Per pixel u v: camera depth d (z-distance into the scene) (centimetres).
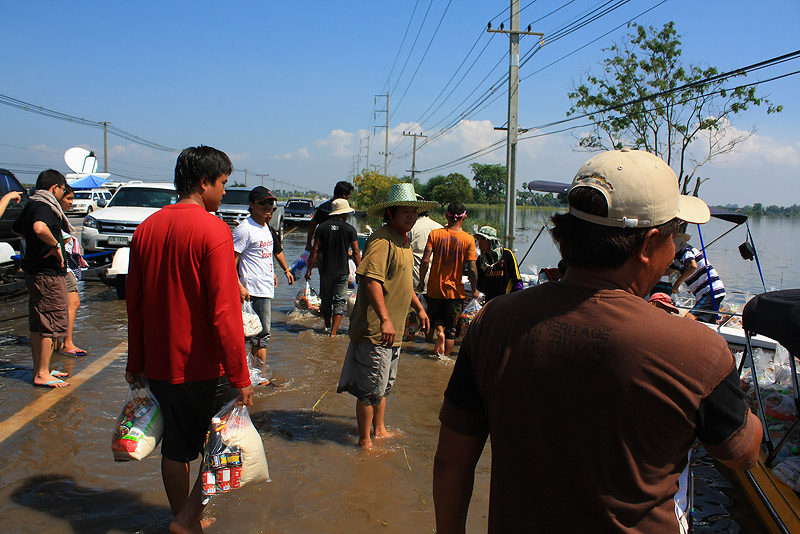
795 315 286
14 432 406
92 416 439
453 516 152
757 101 1438
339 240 732
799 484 309
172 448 279
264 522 309
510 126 1736
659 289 652
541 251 2005
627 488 121
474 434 149
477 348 145
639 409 120
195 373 275
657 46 1523
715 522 322
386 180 5372
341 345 698
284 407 484
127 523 301
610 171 134
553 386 127
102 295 979
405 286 407
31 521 299
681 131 1534
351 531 304
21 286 852
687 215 163
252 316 425
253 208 541
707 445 124
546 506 128
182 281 269
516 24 1697
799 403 321
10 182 1110
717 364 121
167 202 1288
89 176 2955
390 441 423
